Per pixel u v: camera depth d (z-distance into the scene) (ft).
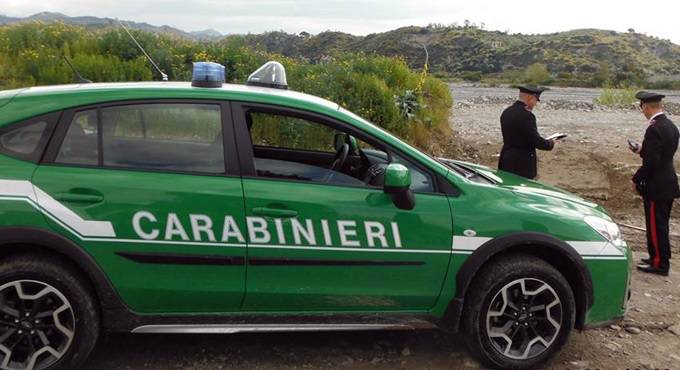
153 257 11.48
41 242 10.96
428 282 12.50
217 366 12.80
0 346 11.27
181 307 11.93
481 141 43.09
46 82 34.81
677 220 26.94
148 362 12.84
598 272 13.09
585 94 110.32
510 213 12.66
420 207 12.33
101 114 11.75
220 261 11.71
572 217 13.08
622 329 15.65
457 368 13.17
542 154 38.32
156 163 11.73
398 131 37.65
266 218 11.75
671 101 91.86
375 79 39.55
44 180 11.14
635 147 20.21
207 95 12.19
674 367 13.74
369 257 12.16
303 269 12.01
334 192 12.13
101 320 11.83
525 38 328.08
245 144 12.11
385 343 14.19
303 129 14.84
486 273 12.65
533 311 12.98
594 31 356.59
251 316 12.24
